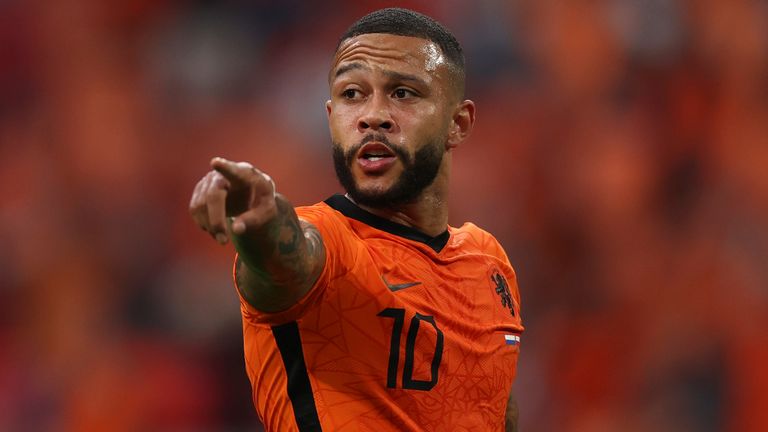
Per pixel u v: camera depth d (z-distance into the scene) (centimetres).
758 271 2658
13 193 2703
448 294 820
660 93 2930
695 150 2884
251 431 2289
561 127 2867
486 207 2741
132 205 2712
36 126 2808
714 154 2883
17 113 2831
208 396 2294
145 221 2694
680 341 2552
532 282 2677
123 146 2783
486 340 832
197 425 2270
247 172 589
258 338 764
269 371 765
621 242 2738
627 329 2608
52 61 2880
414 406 765
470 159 2792
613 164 2814
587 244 2733
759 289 2616
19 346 2505
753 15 2981
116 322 2480
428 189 851
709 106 2923
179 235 2659
